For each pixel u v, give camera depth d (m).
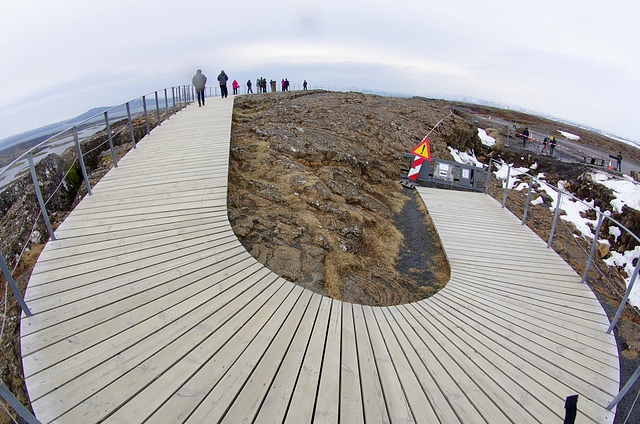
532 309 4.79
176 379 2.72
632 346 4.59
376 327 3.96
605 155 26.92
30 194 7.64
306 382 2.87
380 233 7.65
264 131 11.60
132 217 5.39
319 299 4.32
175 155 8.23
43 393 2.52
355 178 9.98
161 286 3.88
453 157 16.00
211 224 5.32
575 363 3.70
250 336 3.32
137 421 2.36
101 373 2.72
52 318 3.26
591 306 4.91
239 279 4.25
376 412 2.70
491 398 3.07
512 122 39.97
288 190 8.15
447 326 4.23
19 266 5.64
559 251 8.71
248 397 2.64
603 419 2.99
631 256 13.04
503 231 7.80
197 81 14.72
